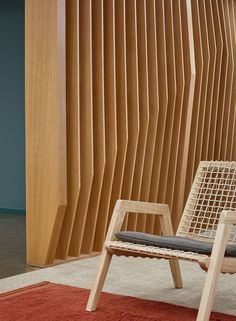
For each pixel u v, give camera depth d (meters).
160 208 3.07
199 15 5.68
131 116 4.70
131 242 2.68
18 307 2.75
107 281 3.46
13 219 7.23
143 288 3.29
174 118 5.19
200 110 5.69
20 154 7.96
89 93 4.20
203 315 2.34
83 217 4.24
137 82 4.68
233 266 2.47
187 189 5.57
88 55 4.20
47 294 3.03
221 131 6.14
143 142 4.80
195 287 3.34
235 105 6.39
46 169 3.95
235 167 3.26
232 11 6.43
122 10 4.56
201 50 5.57
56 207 3.89
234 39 6.37
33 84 4.02
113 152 4.45
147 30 4.91
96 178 4.38
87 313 2.67
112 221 2.81
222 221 2.42
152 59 4.89
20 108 7.95
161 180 5.13
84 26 4.21
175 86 5.09
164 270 3.84
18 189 7.98
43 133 3.97
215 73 5.98
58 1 3.90
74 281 3.46
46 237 3.94
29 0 4.02
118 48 4.58
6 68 8.03
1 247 4.88
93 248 4.54
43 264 3.96
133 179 4.82
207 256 2.40
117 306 2.82
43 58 3.96
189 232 3.26
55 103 3.91
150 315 2.66
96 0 4.35
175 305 2.88
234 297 3.11
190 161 5.58
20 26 7.91
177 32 5.18
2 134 8.05
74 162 4.11
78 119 4.10
